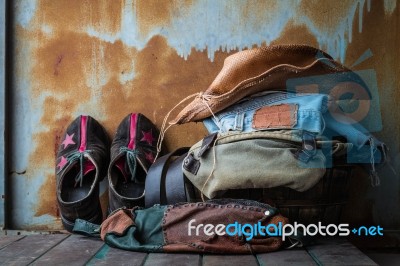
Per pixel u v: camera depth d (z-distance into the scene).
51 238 1.72
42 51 2.08
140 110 2.08
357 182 2.01
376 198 2.01
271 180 1.52
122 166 1.95
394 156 2.00
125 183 1.97
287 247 1.50
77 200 1.89
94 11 2.08
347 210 2.01
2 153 2.03
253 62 1.68
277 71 1.65
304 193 1.56
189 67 2.07
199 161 1.61
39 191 2.08
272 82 1.69
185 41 2.07
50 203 2.07
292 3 2.04
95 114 2.09
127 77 2.08
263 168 1.53
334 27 2.03
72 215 1.80
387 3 2.01
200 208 1.52
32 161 2.08
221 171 1.56
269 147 1.56
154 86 2.08
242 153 1.57
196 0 2.06
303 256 1.41
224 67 1.74
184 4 2.06
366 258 1.38
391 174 2.00
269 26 2.05
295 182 1.51
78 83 2.08
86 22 2.08
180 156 1.79
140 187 1.95
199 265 1.33
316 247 1.52
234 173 1.54
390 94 2.01
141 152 1.94
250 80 1.66
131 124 2.02
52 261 1.39
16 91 2.08
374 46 2.02
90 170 1.94
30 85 2.08
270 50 1.66
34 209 2.07
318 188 1.57
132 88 2.08
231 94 1.68
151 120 2.09
